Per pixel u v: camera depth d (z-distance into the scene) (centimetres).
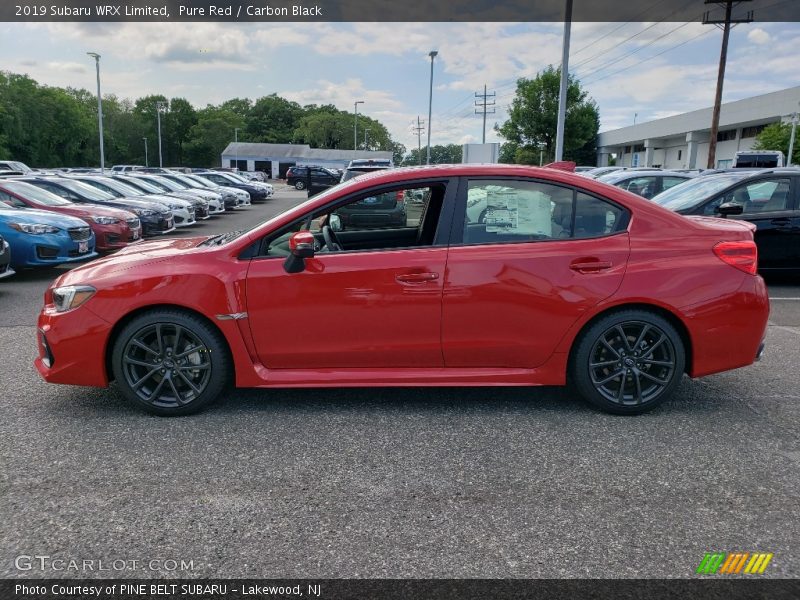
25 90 7550
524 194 382
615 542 254
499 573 234
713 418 386
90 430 363
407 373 382
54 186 1300
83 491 292
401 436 357
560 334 376
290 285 369
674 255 376
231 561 241
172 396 387
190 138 11494
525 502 285
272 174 9056
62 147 8300
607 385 388
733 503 284
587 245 376
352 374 382
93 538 255
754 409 401
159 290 367
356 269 369
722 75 3031
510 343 377
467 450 339
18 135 7325
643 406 385
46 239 898
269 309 371
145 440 350
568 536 258
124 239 1101
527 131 5056
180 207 1642
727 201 808
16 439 350
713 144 3088
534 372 384
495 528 263
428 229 414
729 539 256
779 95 4050
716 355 382
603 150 7631
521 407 403
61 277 399
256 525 265
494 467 319
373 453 335
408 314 372
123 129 10925
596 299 371
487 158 2842
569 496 290
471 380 383
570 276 371
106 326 372
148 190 1820
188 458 328
